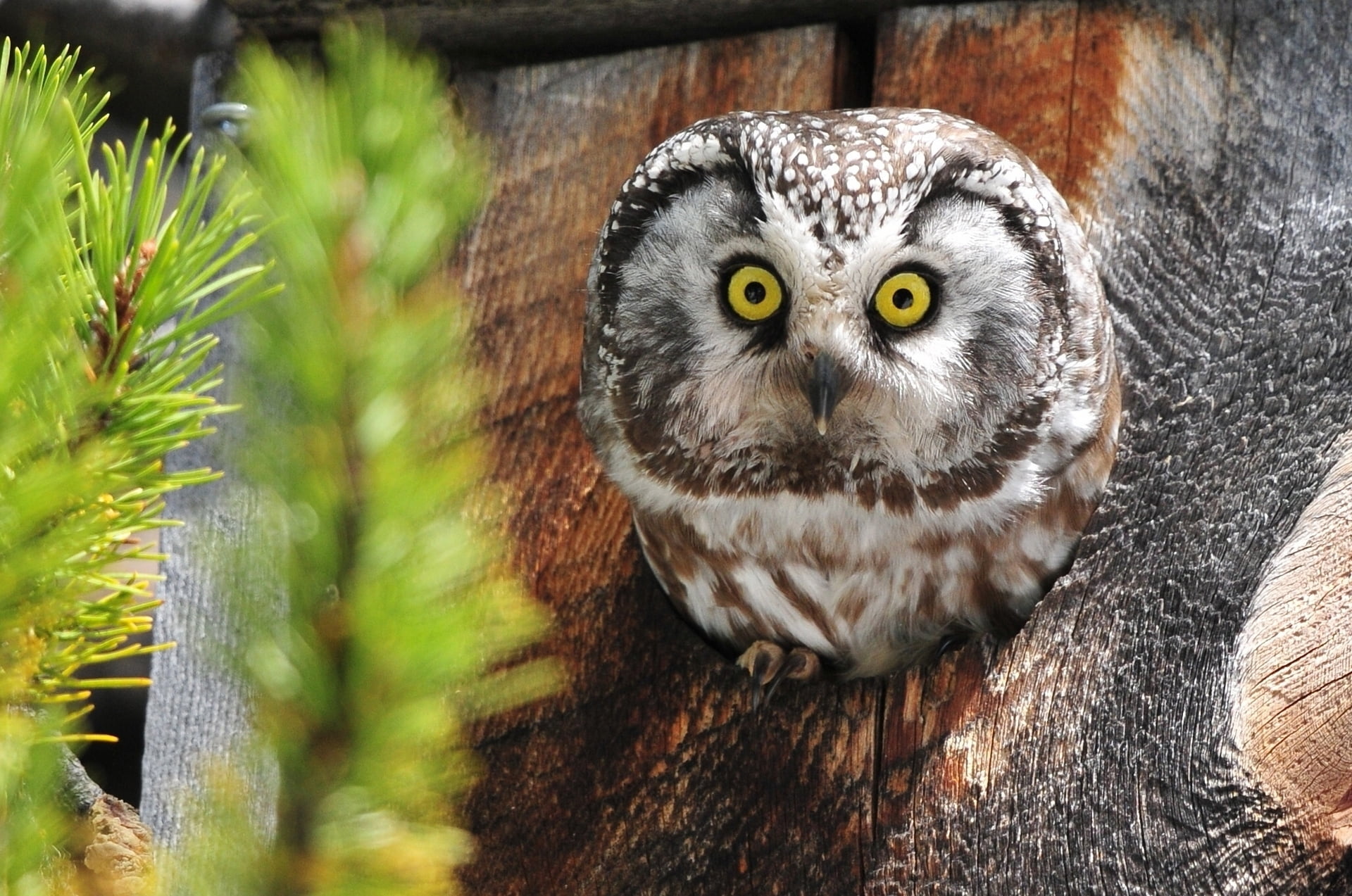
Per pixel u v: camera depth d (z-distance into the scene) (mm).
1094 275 5766
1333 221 5816
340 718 3035
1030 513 5719
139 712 7676
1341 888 4805
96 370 3592
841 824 5316
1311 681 5016
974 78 6363
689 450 5730
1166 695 5184
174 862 3156
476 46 6895
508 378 6379
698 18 6652
